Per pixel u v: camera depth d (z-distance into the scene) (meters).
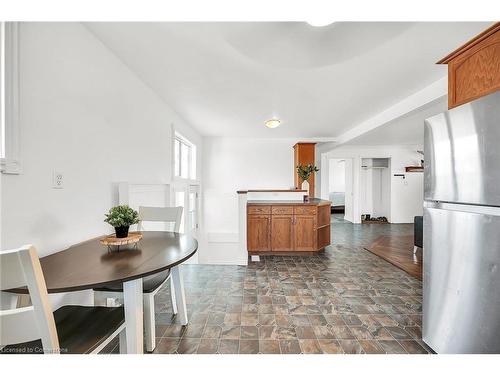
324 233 4.14
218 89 2.73
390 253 3.89
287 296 2.41
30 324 0.77
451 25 1.59
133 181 2.32
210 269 3.20
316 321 1.96
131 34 1.71
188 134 4.37
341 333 1.80
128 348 1.16
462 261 1.33
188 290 2.55
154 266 1.10
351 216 7.32
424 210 1.60
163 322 1.94
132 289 1.16
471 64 1.37
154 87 2.67
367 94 2.86
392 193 7.10
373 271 3.13
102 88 1.83
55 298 1.40
